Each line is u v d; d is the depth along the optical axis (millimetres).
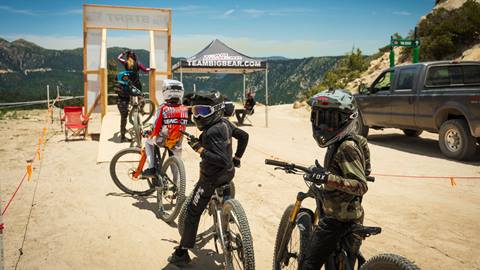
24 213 5609
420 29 26234
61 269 4055
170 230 5172
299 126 16734
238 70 20047
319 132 2613
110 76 32125
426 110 9867
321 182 2574
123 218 5520
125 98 9953
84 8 12672
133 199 6344
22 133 13633
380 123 11641
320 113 2609
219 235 3793
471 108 8641
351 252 2734
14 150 10320
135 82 10312
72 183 7168
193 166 8688
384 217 5551
